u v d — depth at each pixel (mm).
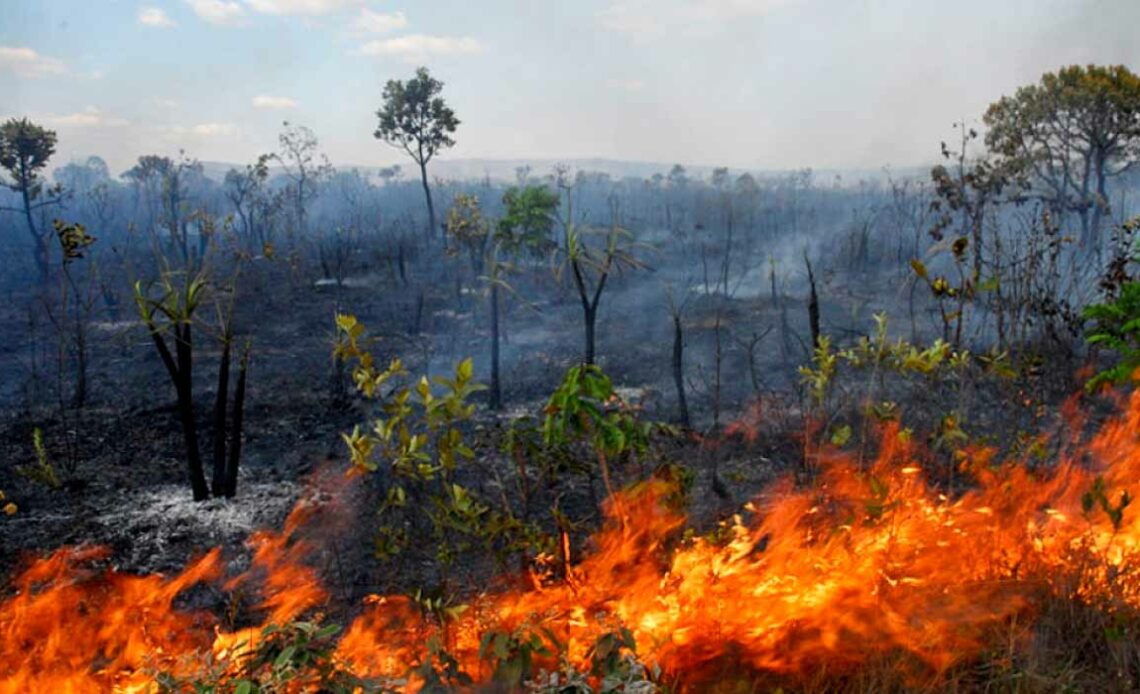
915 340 10430
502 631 3516
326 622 4973
